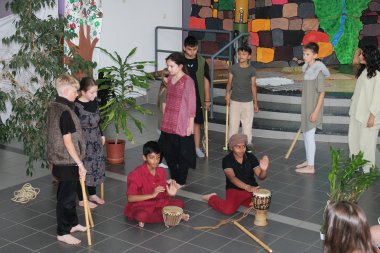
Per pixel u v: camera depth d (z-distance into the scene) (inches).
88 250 211.3
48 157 213.3
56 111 208.4
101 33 416.5
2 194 267.4
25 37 277.1
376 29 491.5
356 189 205.8
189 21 492.1
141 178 231.6
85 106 243.0
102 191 257.8
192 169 303.3
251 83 324.8
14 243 217.2
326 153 334.0
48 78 279.0
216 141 357.4
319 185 281.1
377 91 275.0
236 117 328.8
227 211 242.2
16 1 279.0
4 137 295.1
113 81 310.7
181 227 231.0
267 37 485.4
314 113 289.9
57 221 219.3
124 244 216.2
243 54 319.0
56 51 287.6
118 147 308.8
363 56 278.7
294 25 484.7
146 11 454.6
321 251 210.7
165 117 270.7
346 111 370.9
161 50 457.1
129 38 441.7
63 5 356.5
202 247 213.6
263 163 237.9
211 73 380.8
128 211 234.7
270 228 230.4
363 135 284.4
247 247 213.9
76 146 211.5
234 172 245.0
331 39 489.4
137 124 315.9
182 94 264.5
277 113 374.0
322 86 289.3
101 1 383.2
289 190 274.2
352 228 118.0
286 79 427.5
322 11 483.2
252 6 482.6
